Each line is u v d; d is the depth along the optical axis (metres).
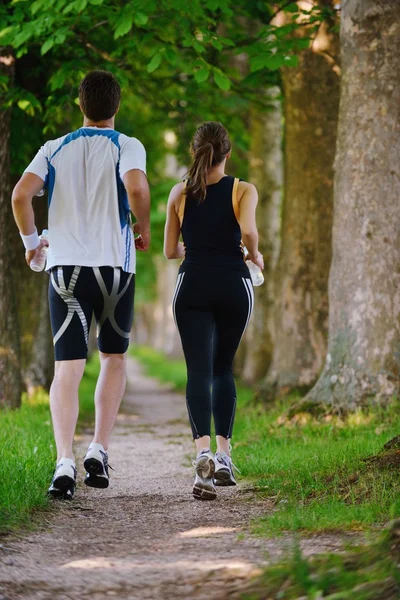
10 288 23.44
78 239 10.09
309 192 26.12
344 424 17.33
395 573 5.95
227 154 10.81
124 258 10.20
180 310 10.64
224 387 11.05
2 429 16.86
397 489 9.23
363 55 18.12
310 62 25.77
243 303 10.55
